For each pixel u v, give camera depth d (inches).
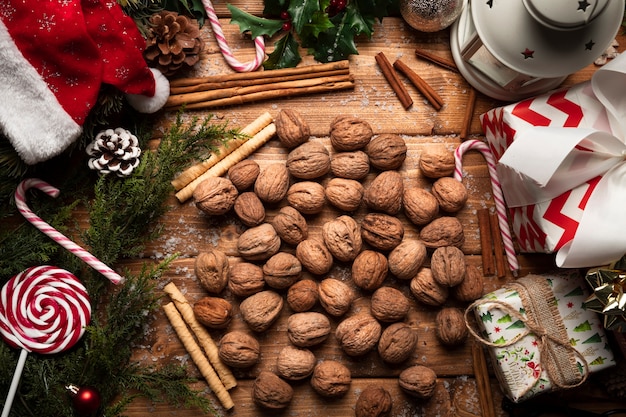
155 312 28.1
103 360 25.9
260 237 27.2
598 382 28.0
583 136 23.9
